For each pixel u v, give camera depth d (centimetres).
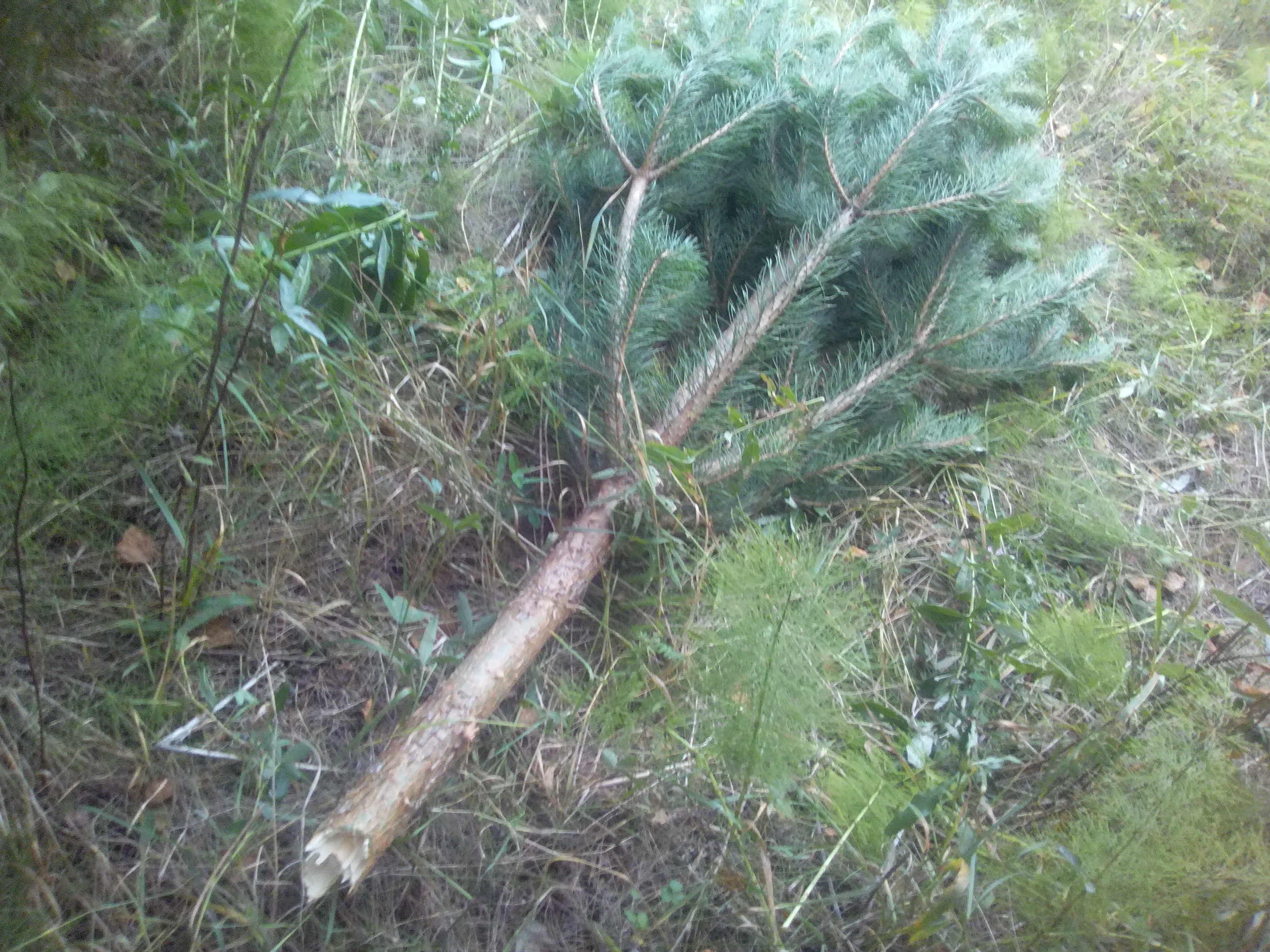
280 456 183
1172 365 273
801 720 162
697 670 177
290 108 213
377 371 193
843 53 246
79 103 194
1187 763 173
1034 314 224
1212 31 388
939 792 148
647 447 174
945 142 235
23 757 145
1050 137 322
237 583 171
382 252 186
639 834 166
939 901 146
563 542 181
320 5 226
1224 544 240
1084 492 234
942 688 190
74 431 162
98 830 146
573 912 159
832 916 162
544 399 199
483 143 249
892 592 210
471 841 159
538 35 279
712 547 188
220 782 155
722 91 238
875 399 213
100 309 173
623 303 188
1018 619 202
